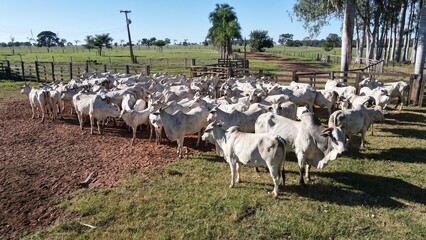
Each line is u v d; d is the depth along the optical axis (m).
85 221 6.77
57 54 76.75
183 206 7.27
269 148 7.18
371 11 40.53
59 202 7.54
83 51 98.50
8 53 81.25
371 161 9.63
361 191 7.84
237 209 7.07
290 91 13.91
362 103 11.91
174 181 8.48
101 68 36.72
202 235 6.27
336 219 6.70
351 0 21.81
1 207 7.33
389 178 8.48
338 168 9.16
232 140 7.87
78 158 10.17
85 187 8.23
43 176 8.87
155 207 7.23
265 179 8.56
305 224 6.54
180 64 43.97
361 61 46.47
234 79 19.42
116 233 6.38
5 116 15.70
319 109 16.84
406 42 52.69
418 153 10.23
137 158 10.13
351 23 22.22
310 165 8.24
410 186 8.03
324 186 8.12
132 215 6.95
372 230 6.34
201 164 9.60
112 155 10.42
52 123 14.47
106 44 84.75
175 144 11.48
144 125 13.80
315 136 7.90
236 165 8.52
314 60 57.59
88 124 14.33
